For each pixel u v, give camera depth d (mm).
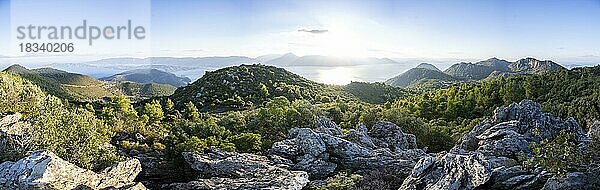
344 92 140000
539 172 25109
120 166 28469
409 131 58656
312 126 54312
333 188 31312
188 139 41406
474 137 41281
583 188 22766
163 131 51031
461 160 26938
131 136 46375
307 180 33094
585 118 67312
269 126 55500
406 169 35500
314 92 131500
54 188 22781
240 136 46031
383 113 66000
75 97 105000
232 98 118000
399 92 151125
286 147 40594
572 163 24406
